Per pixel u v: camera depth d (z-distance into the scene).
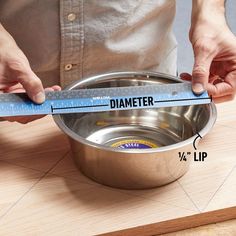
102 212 0.64
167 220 0.63
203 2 0.85
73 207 0.64
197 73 0.76
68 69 0.89
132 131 0.82
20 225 0.61
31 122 0.80
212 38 0.80
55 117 0.70
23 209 0.64
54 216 0.63
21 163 0.72
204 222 0.65
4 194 0.66
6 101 0.70
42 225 0.61
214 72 0.84
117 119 0.83
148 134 0.82
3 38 0.75
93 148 0.64
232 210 0.66
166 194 0.67
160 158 0.64
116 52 0.90
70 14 0.83
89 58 0.89
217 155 0.75
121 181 0.67
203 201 0.66
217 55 0.81
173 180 0.69
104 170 0.66
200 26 0.82
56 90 0.74
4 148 0.75
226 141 0.78
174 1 0.92
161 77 0.82
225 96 0.80
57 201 0.65
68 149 0.75
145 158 0.64
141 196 0.67
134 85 0.83
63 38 0.85
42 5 0.82
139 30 0.91
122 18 0.86
